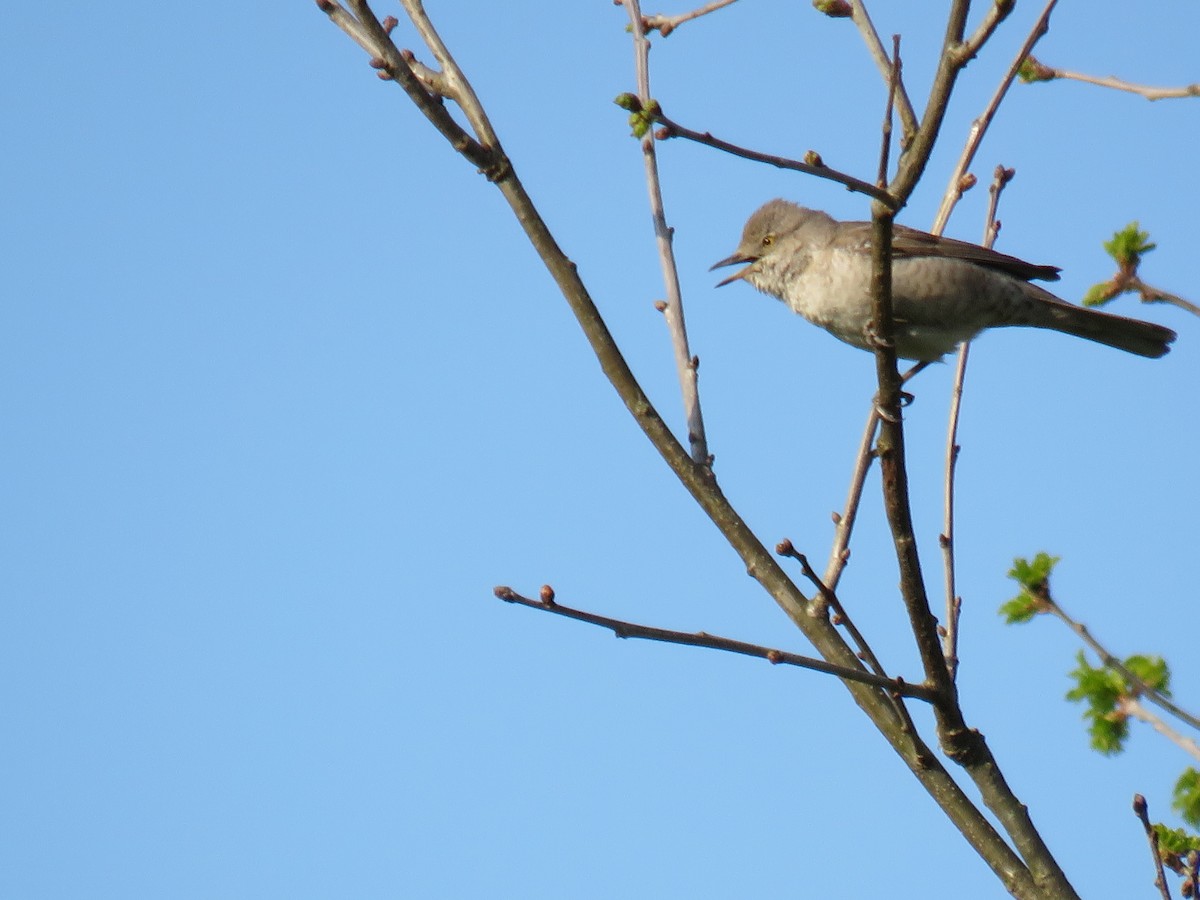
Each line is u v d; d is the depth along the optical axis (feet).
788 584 33.37
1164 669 32.68
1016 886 29.86
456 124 32.45
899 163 29.91
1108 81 33.81
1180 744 30.48
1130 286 35.45
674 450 33.68
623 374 33.83
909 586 30.53
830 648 32.73
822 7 34.91
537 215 33.37
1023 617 33.42
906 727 30.73
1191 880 29.86
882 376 31.14
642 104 25.03
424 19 34.63
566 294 33.60
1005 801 30.76
